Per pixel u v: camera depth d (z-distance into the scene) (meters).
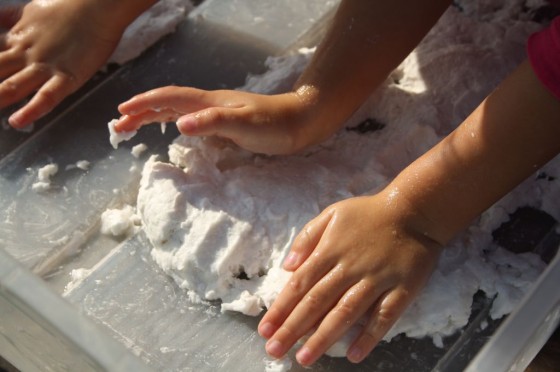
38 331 0.64
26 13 0.81
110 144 0.79
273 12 0.88
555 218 0.75
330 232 0.68
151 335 0.69
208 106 0.73
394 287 0.67
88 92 0.83
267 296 0.69
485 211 0.73
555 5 0.85
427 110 0.78
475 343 0.69
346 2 0.75
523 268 0.71
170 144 0.79
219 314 0.70
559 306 0.66
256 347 0.69
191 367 0.68
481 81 0.80
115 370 0.60
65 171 0.78
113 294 0.71
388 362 0.69
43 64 0.80
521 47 0.83
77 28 0.80
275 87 0.79
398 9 0.74
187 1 0.89
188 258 0.70
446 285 0.69
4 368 0.75
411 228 0.68
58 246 0.74
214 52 0.85
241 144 0.73
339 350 0.68
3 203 0.76
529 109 0.66
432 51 0.82
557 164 0.76
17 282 0.64
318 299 0.66
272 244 0.71
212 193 0.72
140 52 0.85
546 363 0.72
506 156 0.67
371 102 0.79
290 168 0.75
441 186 0.68
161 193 0.72
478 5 0.87
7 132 0.80
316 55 0.75
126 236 0.75
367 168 0.75
